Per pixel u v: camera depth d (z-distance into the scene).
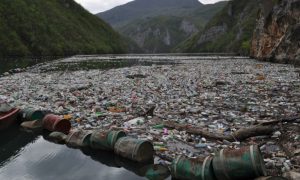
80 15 176.38
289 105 16.91
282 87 23.70
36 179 9.01
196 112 15.91
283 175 7.72
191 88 24.59
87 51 136.00
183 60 73.88
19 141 12.54
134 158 9.85
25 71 44.06
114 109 16.89
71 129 13.60
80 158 10.59
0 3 104.31
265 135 11.35
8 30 96.19
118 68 48.91
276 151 9.88
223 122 13.77
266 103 17.77
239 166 7.38
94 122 14.58
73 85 27.53
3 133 13.69
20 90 24.67
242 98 19.73
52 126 13.48
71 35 135.12
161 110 16.70
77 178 9.04
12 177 9.19
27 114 14.93
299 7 50.47
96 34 170.62
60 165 10.03
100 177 9.08
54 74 38.78
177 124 13.17
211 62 61.47
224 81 28.47
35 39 104.31
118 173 9.35
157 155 10.32
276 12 58.06
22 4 115.19
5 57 87.25
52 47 109.06
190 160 8.37
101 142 11.06
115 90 24.14
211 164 7.95
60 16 142.62
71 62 67.56
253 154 7.29
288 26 53.06
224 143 11.05
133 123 14.00
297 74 32.56
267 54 60.78
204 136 11.81
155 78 32.69
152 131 12.67
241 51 107.88
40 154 11.02
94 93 22.69
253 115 14.98
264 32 62.66
